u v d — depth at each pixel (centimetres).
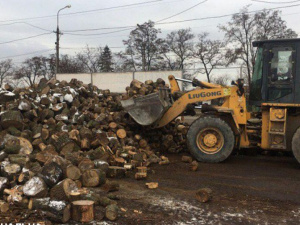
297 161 723
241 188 548
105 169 593
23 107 705
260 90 736
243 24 3222
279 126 697
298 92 706
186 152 905
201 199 475
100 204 442
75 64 4625
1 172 477
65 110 788
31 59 5041
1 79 5112
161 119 829
